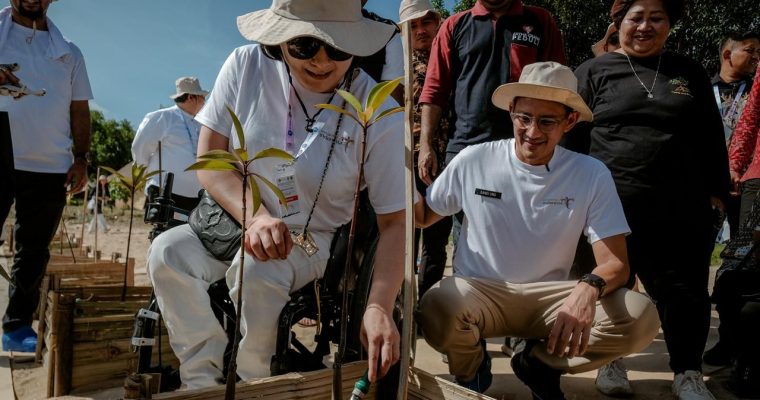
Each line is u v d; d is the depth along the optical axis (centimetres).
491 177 245
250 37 182
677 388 265
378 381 181
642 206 272
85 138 379
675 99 271
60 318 271
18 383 298
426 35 388
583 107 226
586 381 302
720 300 291
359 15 186
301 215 211
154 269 209
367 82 211
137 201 2591
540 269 242
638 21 278
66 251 632
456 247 264
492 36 323
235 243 204
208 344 210
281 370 196
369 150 205
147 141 458
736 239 296
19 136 338
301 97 206
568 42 1292
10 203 299
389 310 175
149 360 217
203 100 477
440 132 360
